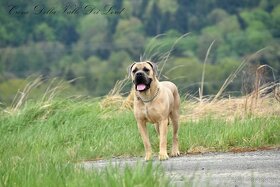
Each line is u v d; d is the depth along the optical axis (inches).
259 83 676.7
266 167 476.1
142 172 394.3
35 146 585.0
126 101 700.0
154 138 591.5
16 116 665.0
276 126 590.9
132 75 545.0
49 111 673.6
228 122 624.7
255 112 663.1
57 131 618.2
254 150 553.6
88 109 682.2
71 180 406.9
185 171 478.0
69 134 607.8
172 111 565.9
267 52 1528.1
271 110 667.4
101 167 495.5
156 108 537.3
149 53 741.3
